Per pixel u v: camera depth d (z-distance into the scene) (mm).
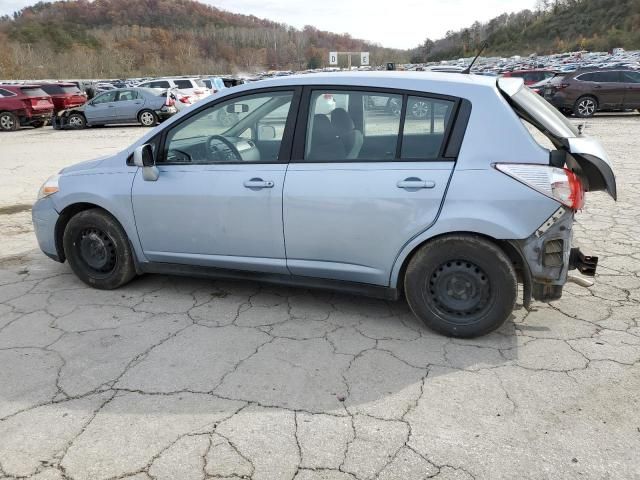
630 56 68750
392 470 2217
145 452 2338
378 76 3340
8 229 6051
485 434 2428
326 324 3551
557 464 2236
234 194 3520
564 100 17578
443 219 3107
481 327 3234
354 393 2758
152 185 3768
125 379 2910
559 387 2777
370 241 3289
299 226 3412
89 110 19281
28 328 3527
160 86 22750
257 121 3559
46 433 2471
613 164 9109
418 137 3193
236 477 2188
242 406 2658
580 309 3701
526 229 3027
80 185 4004
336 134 3355
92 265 4145
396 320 3594
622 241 5145
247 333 3432
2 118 19000
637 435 2404
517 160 3020
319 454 2316
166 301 3945
